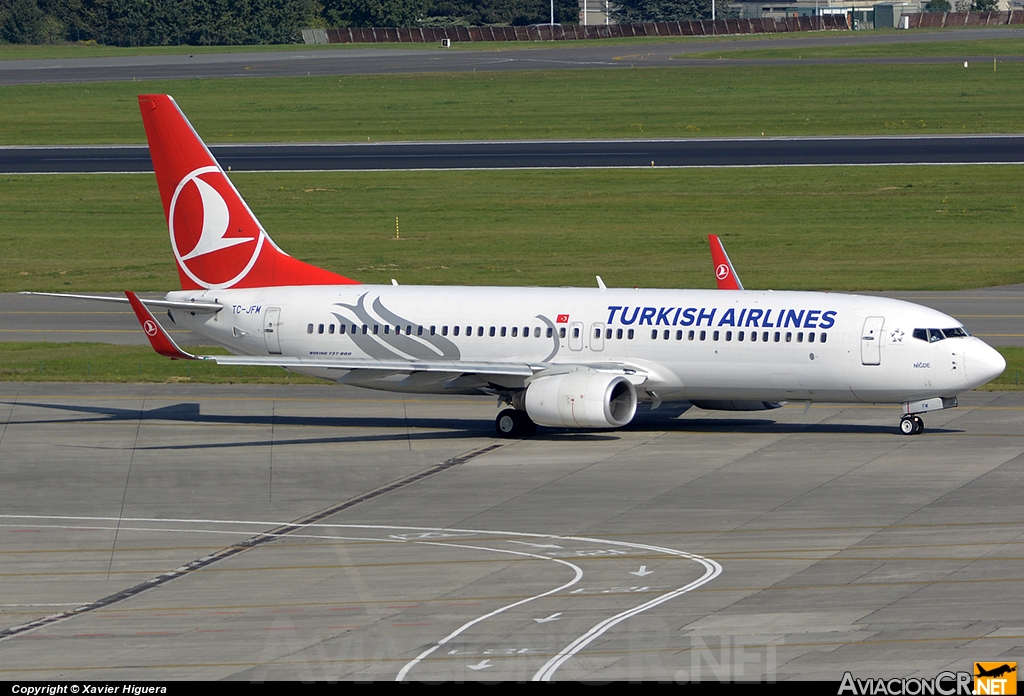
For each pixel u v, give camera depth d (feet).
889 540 456.45
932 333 603.67
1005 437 620.90
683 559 440.45
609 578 421.18
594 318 652.48
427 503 527.40
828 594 398.01
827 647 350.23
